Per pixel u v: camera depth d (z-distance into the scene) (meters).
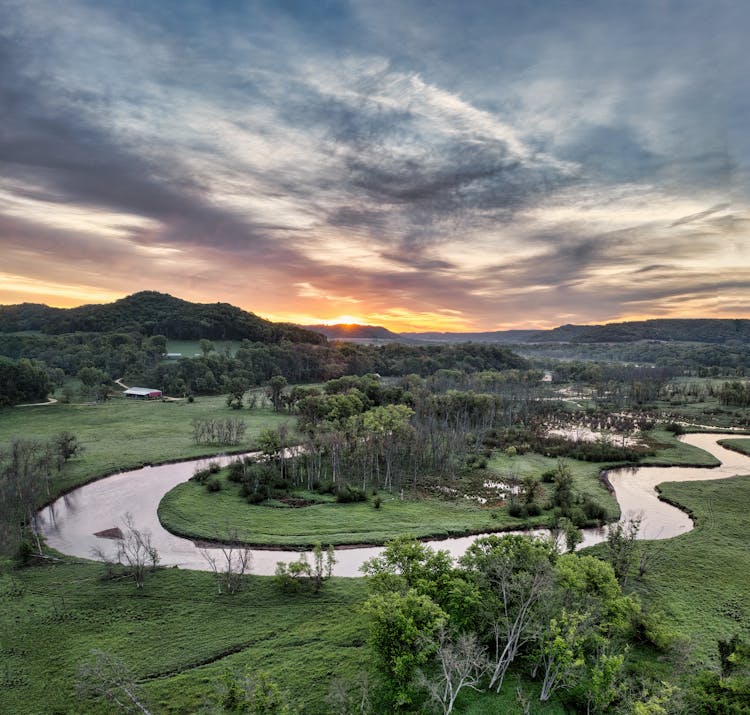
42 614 56.16
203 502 94.50
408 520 88.38
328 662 47.97
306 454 121.44
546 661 44.25
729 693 34.53
